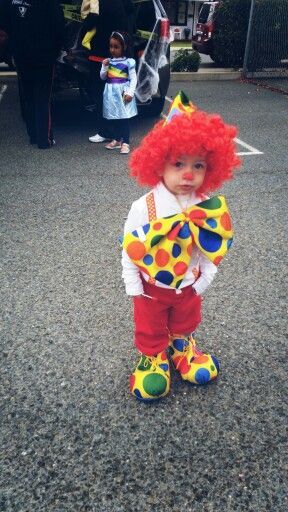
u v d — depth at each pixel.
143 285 1.76
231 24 10.32
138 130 6.08
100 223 3.45
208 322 2.39
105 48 4.77
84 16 4.59
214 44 10.69
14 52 4.57
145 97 5.93
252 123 6.45
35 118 5.08
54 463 1.66
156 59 5.86
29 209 3.68
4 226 3.39
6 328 2.34
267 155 5.12
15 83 9.06
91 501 1.54
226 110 7.16
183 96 1.59
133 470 1.64
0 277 2.76
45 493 1.56
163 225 1.56
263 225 3.44
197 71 10.48
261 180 4.38
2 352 2.17
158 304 1.79
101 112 5.21
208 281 1.76
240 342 2.26
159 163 1.54
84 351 2.19
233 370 2.09
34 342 2.24
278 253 3.06
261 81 9.85
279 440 1.75
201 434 1.78
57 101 7.48
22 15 4.26
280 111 7.14
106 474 1.62
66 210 3.67
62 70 5.33
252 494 1.56
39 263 2.91
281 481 1.60
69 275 2.79
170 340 2.06
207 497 1.55
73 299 2.57
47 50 4.49
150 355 1.94
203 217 1.59
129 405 1.91
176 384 2.02
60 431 1.78
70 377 2.04
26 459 1.67
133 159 1.65
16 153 5.07
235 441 1.75
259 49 9.95
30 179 4.32
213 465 1.65
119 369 2.09
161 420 1.84
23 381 2.01
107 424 1.82
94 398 1.93
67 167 4.65
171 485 1.59
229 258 2.99
